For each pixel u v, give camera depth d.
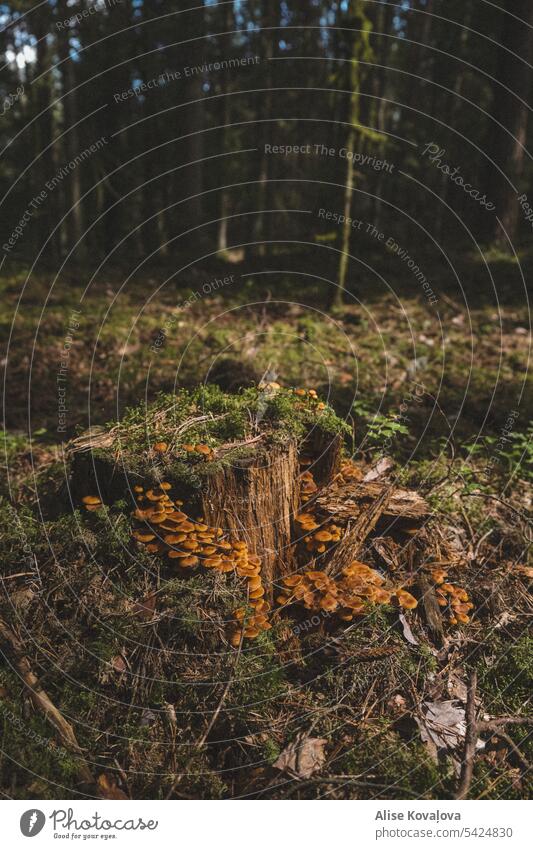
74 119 13.34
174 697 2.90
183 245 14.31
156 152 16.80
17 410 6.31
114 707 2.86
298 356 7.29
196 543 3.12
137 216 19.09
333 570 3.31
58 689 2.89
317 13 18.55
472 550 3.90
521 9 12.05
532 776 2.72
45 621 3.08
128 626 3.02
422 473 4.70
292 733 2.79
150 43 15.86
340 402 5.99
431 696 2.97
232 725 2.81
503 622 3.38
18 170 17.20
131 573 3.17
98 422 5.88
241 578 3.21
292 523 3.45
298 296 9.93
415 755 2.71
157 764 2.70
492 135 12.73
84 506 3.50
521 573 3.71
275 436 3.44
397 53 20.16
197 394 3.91
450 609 3.36
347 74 8.17
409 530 3.52
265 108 16.38
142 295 10.23
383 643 3.11
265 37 16.14
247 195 18.53
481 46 19.03
